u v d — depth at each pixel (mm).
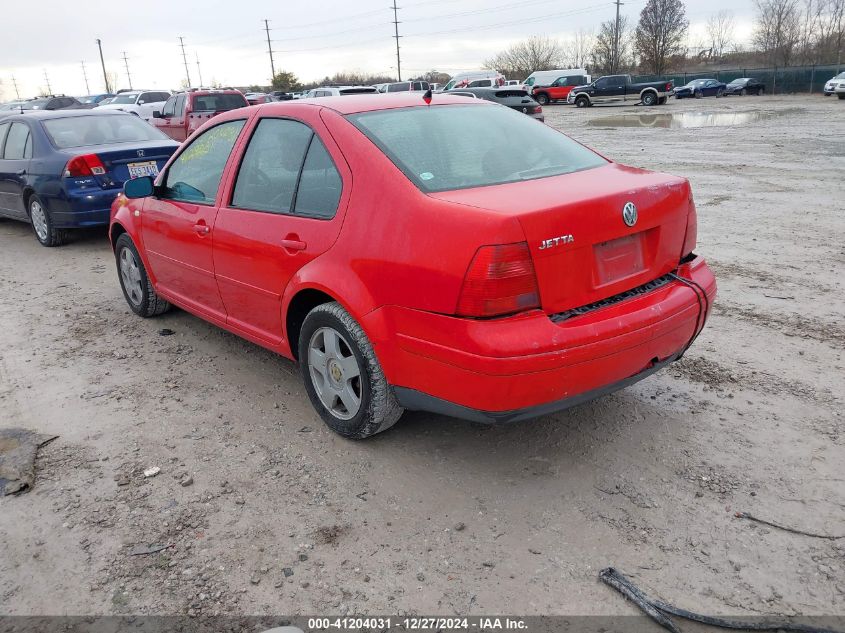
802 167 12383
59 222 8125
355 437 3561
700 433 3566
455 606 2496
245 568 2725
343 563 2734
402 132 3436
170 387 4391
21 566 2785
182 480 3309
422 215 2902
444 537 2861
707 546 2744
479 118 3836
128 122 9086
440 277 2783
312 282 3379
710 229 8039
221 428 3838
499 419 2854
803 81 50156
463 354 2760
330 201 3377
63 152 8062
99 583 2672
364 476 3318
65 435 3811
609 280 3008
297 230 3506
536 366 2705
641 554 2717
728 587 2529
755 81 50219
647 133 20781
